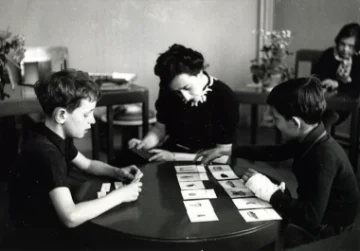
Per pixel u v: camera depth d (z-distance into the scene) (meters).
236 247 1.41
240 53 5.38
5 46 3.26
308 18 5.04
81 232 1.55
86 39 4.65
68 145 1.94
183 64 2.27
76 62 4.67
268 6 5.26
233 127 2.58
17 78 3.83
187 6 5.01
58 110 1.63
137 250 1.39
